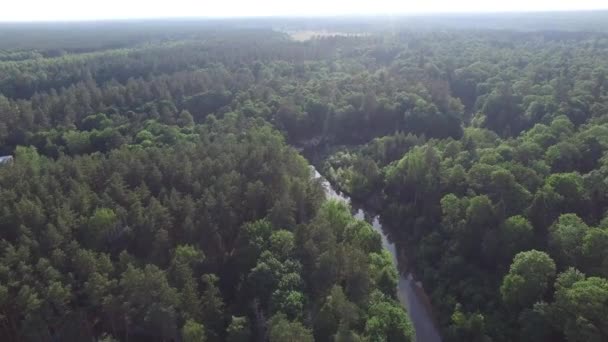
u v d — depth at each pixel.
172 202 102.94
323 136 193.00
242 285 91.12
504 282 85.81
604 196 104.12
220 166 120.19
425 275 104.50
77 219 97.69
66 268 86.88
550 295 84.19
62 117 186.38
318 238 97.19
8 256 83.44
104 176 117.44
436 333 93.44
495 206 101.19
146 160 124.19
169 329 77.62
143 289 78.44
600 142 123.94
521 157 124.75
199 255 92.31
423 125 179.12
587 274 84.19
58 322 78.44
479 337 82.81
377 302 89.31
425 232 116.38
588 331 71.00
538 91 181.62
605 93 172.88
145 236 95.56
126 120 180.62
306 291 88.12
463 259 100.19
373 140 172.62
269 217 103.19
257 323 83.31
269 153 131.00
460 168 118.81
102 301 80.75
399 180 135.62
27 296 77.19
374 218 135.88
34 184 109.56
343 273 91.00
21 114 180.50
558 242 89.81
